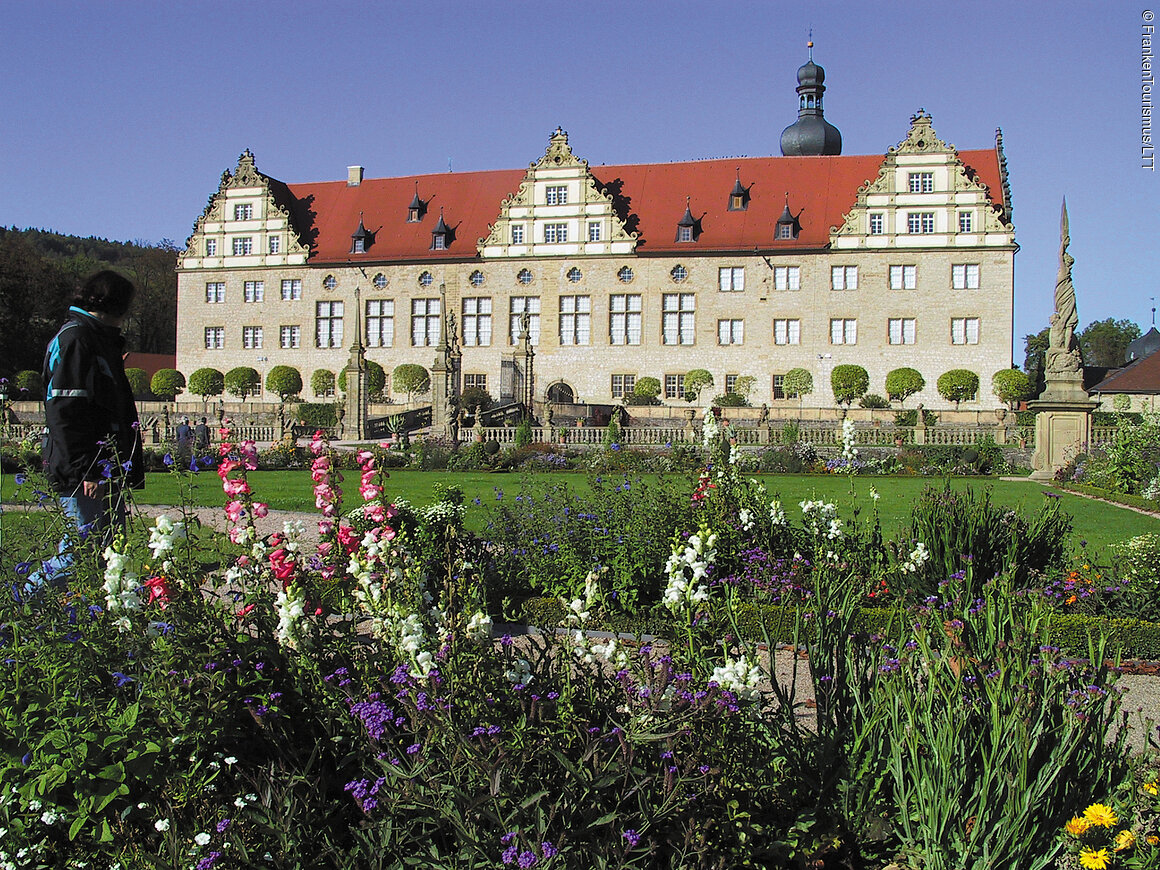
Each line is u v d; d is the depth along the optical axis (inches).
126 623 230.7
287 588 244.4
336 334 3056.1
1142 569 462.9
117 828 197.5
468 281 2974.9
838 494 1040.8
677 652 236.1
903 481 1284.4
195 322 3144.7
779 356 2797.7
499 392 2898.6
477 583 326.6
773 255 2802.7
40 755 200.4
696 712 190.2
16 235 3737.7
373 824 181.2
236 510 283.0
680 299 2859.3
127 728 203.0
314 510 869.8
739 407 2628.0
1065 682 215.9
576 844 175.5
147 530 291.4
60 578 281.1
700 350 2847.0
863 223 2741.1
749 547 502.0
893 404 2687.0
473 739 185.8
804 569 470.9
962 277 2704.2
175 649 215.8
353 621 247.9
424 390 2849.4
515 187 3117.6
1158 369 2886.3
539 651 227.9
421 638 214.8
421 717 186.2
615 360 2893.7
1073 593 462.0
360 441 2087.8
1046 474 1328.7
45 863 195.6
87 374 314.8
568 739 193.3
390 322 3021.7
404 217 3115.2
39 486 318.0
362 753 201.3
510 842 171.0
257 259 3100.4
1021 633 239.3
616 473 1197.7
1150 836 187.8
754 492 550.9
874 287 2746.1
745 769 200.7
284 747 213.0
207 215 3127.5
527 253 2933.1
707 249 2824.8
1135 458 1056.2
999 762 191.2
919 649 232.1
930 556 466.3
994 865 187.5
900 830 203.8
